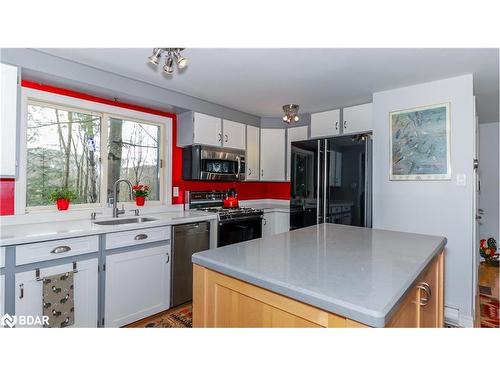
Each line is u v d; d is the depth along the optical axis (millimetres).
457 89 2520
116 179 2971
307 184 3354
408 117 2771
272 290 998
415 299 1157
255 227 3557
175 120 3447
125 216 2789
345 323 845
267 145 4156
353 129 3385
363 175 2896
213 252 1387
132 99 2799
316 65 2311
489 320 2607
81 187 2707
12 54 1932
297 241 1658
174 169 3443
